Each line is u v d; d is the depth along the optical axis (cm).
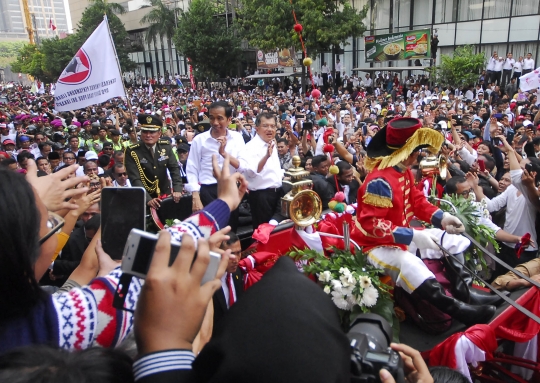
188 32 3503
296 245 366
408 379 181
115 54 755
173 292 104
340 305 313
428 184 481
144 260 115
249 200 499
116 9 4875
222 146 398
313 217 358
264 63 3131
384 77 2947
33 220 115
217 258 112
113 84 756
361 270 329
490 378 411
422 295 330
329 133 402
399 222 345
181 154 977
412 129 331
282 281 109
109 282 141
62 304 129
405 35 2602
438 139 329
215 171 172
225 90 3519
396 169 345
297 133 1184
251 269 362
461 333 332
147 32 4281
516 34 2531
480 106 1780
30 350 101
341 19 2366
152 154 628
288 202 347
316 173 629
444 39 2834
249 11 2561
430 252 389
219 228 155
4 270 110
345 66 3366
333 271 326
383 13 3067
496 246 450
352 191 661
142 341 103
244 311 101
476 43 2703
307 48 2361
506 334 358
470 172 624
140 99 3453
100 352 107
